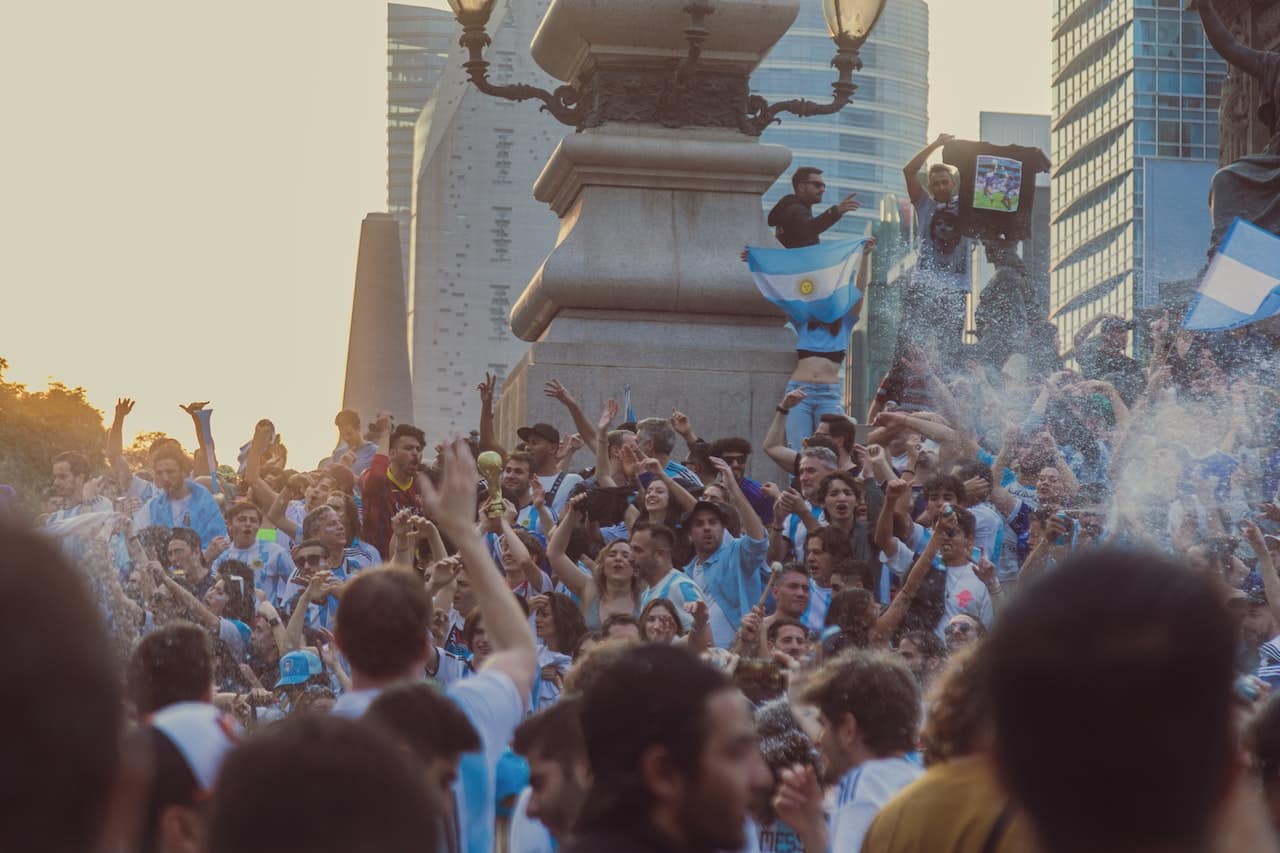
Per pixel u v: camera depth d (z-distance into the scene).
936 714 4.73
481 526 12.95
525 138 112.94
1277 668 11.15
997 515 14.66
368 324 40.62
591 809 3.85
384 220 41.00
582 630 11.44
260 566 15.11
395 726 4.85
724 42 19.88
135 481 16.86
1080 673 2.17
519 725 5.73
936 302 20.22
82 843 1.81
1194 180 93.19
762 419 19.25
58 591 1.81
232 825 2.40
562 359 19.19
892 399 19.72
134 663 5.87
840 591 11.93
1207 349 18.95
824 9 20.14
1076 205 160.50
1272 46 24.81
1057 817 2.19
